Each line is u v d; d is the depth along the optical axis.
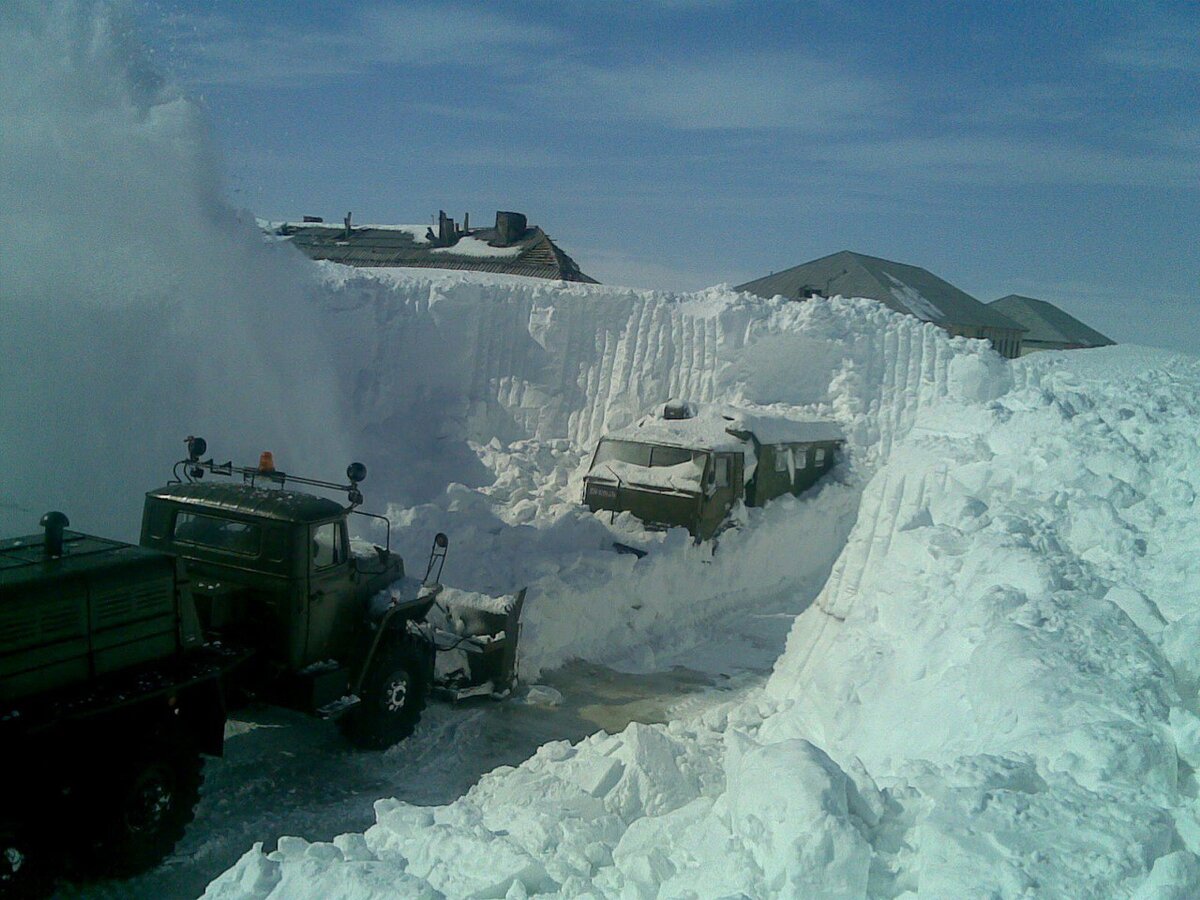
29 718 5.39
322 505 7.74
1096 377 16.45
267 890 4.26
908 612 6.66
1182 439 8.93
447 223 34.19
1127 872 3.42
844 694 6.36
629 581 11.80
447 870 4.40
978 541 7.01
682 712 9.64
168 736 6.13
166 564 6.38
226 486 7.92
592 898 3.98
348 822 6.93
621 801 5.82
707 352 17.88
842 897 3.57
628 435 13.95
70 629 5.75
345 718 8.12
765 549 13.86
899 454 9.89
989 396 17.86
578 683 10.30
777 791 3.91
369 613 8.13
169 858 6.25
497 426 17.20
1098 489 7.94
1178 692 4.87
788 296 34.16
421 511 12.49
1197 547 6.46
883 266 35.59
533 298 18.23
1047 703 4.57
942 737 5.07
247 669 7.48
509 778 6.30
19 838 5.40
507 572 11.36
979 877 3.43
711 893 3.79
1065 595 5.67
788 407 17.45
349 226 36.16
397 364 16.86
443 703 9.32
